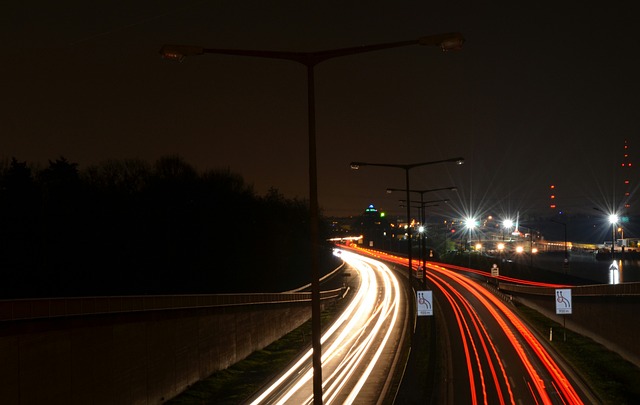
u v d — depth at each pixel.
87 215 77.12
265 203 137.00
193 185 103.12
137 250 83.56
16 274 65.38
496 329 75.44
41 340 32.41
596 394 44.31
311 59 22.50
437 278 142.50
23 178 71.12
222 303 57.62
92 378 36.50
